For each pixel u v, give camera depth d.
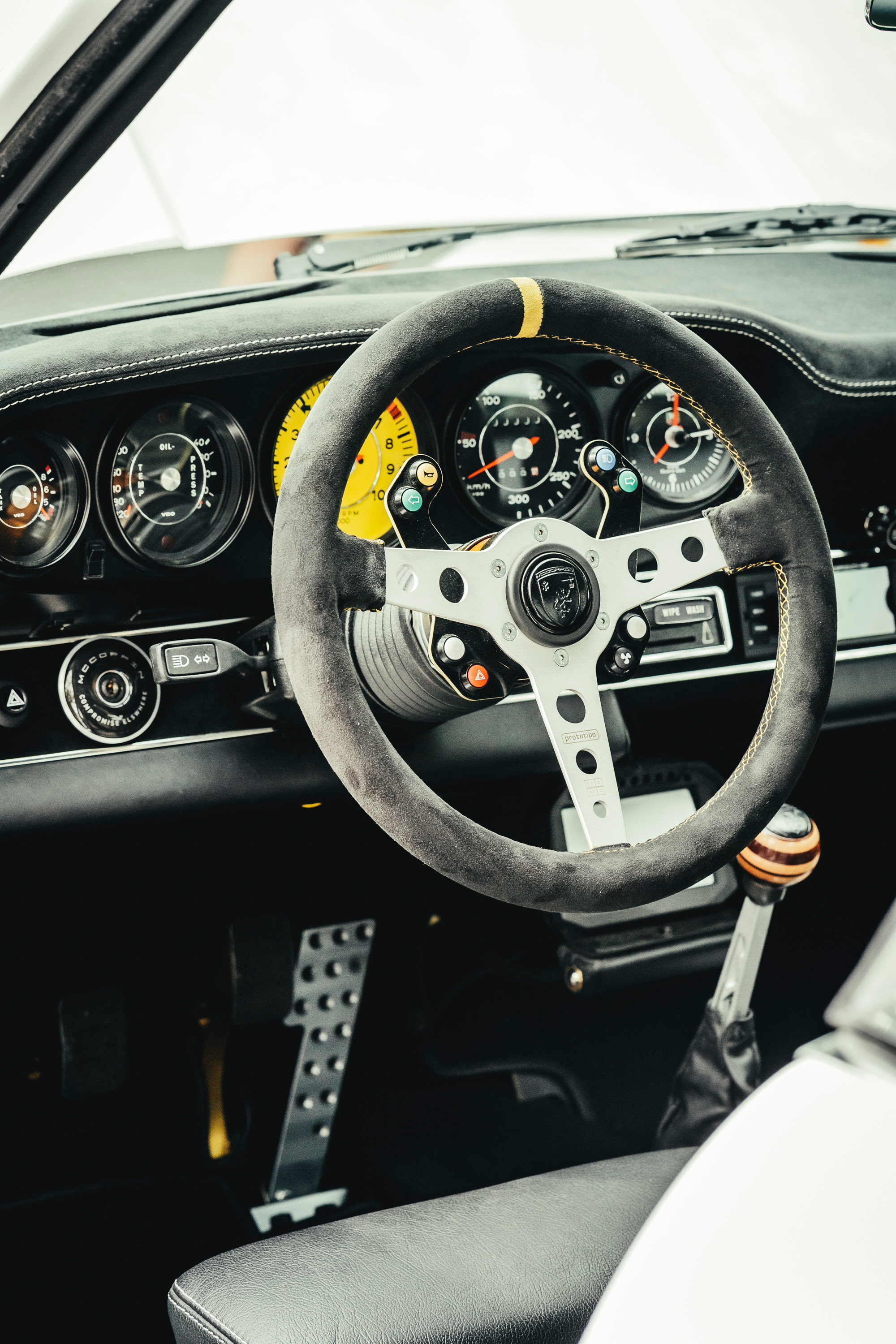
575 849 1.79
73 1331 1.62
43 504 1.47
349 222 1.80
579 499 1.74
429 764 1.64
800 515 1.15
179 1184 1.93
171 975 1.99
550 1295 0.93
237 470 1.55
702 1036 1.67
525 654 1.09
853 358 1.71
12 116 1.34
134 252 1.67
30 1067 1.96
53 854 1.66
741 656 1.82
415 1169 1.96
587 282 1.82
